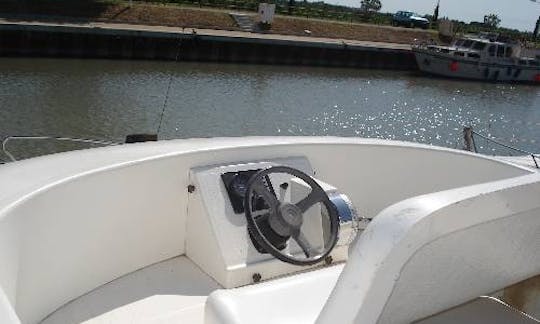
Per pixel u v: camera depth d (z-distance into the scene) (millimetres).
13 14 22031
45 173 1886
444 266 1188
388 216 1054
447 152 3148
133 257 2219
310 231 2424
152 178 2215
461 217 1118
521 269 1438
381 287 1033
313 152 2775
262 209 2291
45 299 1801
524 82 27859
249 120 15133
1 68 18250
